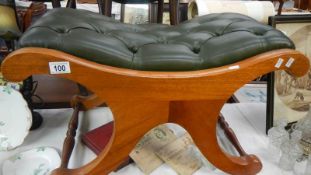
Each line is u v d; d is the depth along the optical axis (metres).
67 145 0.75
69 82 1.18
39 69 0.52
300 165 0.79
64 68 0.52
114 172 0.73
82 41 0.54
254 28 0.65
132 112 0.59
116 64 0.56
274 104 0.89
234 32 0.64
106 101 0.57
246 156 0.74
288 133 0.84
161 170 0.75
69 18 0.64
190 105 0.62
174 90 0.57
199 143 0.67
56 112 1.00
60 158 0.76
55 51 0.52
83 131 0.89
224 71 0.57
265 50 0.59
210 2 1.14
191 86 0.57
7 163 0.74
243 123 0.97
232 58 0.58
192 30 0.73
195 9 1.19
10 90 0.82
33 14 0.95
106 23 0.71
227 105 1.09
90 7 1.44
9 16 0.85
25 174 0.71
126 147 0.63
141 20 1.42
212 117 0.63
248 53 0.58
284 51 0.58
